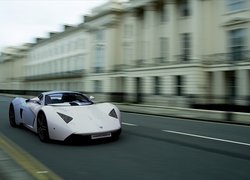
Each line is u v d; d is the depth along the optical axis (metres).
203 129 10.66
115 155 6.38
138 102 30.95
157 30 35.00
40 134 7.97
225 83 26.97
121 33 43.31
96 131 7.09
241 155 6.36
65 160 6.02
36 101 9.05
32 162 5.89
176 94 29.61
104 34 44.31
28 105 9.36
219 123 13.06
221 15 27.64
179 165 5.57
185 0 31.38
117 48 43.47
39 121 8.07
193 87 27.50
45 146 7.35
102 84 43.75
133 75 35.25
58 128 7.23
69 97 8.78
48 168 5.47
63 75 59.78
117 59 43.47
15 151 6.84
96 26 45.75
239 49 26.20
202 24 28.66
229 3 26.98
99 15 44.56
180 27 31.97
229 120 13.80
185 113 17.92
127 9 40.22
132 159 6.04
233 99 20.58
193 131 10.03
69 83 58.72
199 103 23.27
